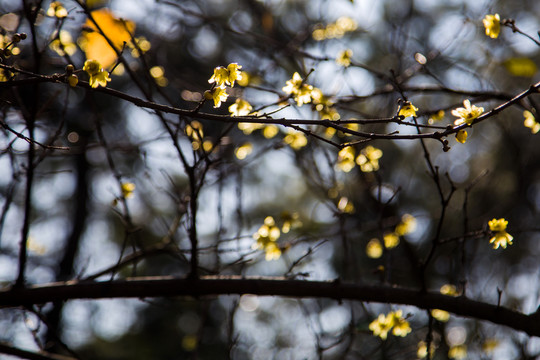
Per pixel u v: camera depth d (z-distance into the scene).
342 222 3.70
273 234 3.29
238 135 6.95
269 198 8.77
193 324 9.43
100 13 2.69
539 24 6.19
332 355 5.11
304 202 8.52
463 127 2.02
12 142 2.89
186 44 5.57
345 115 4.77
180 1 4.61
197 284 3.02
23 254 2.96
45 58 3.38
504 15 6.18
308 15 5.21
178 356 9.03
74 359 3.10
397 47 4.16
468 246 6.31
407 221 3.87
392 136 2.00
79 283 3.00
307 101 2.55
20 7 3.41
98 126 3.33
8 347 3.04
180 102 4.39
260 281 3.04
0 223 3.14
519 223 7.33
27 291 2.95
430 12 5.98
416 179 7.46
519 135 7.02
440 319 3.69
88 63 1.98
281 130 3.78
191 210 2.82
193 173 2.73
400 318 3.13
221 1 5.89
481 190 7.19
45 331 8.12
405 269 5.94
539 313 2.99
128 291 3.00
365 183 4.27
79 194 10.68
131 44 2.88
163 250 3.38
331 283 3.06
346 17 4.21
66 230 10.92
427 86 3.69
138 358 8.91
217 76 2.07
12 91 3.10
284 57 4.18
